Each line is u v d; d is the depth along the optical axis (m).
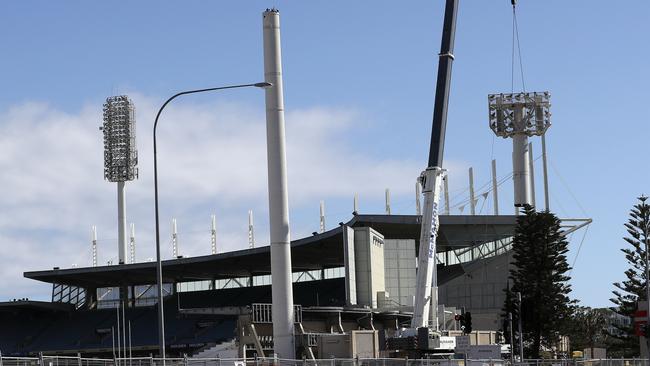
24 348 180.12
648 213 126.12
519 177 166.38
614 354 159.75
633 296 128.25
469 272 148.75
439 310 96.62
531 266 120.75
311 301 171.62
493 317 140.12
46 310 190.00
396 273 141.25
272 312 98.00
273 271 98.12
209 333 169.50
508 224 148.00
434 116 90.56
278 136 97.88
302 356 100.19
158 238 48.91
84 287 192.00
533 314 77.06
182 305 185.88
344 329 115.56
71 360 48.12
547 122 164.12
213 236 195.50
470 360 72.56
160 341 47.88
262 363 63.59
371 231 131.75
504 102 166.75
